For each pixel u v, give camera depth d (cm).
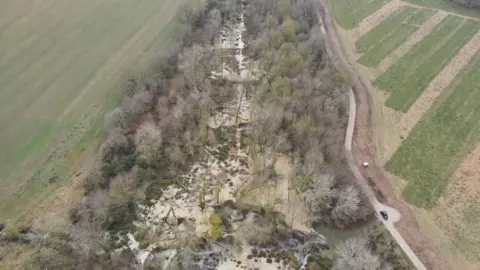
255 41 12838
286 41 12306
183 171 9400
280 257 7912
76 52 12762
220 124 10531
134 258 7838
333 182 8694
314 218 8481
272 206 8625
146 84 10988
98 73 11981
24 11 14425
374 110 10988
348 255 7350
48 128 10275
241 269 7731
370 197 8762
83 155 9606
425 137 10200
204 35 12950
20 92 11281
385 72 12262
